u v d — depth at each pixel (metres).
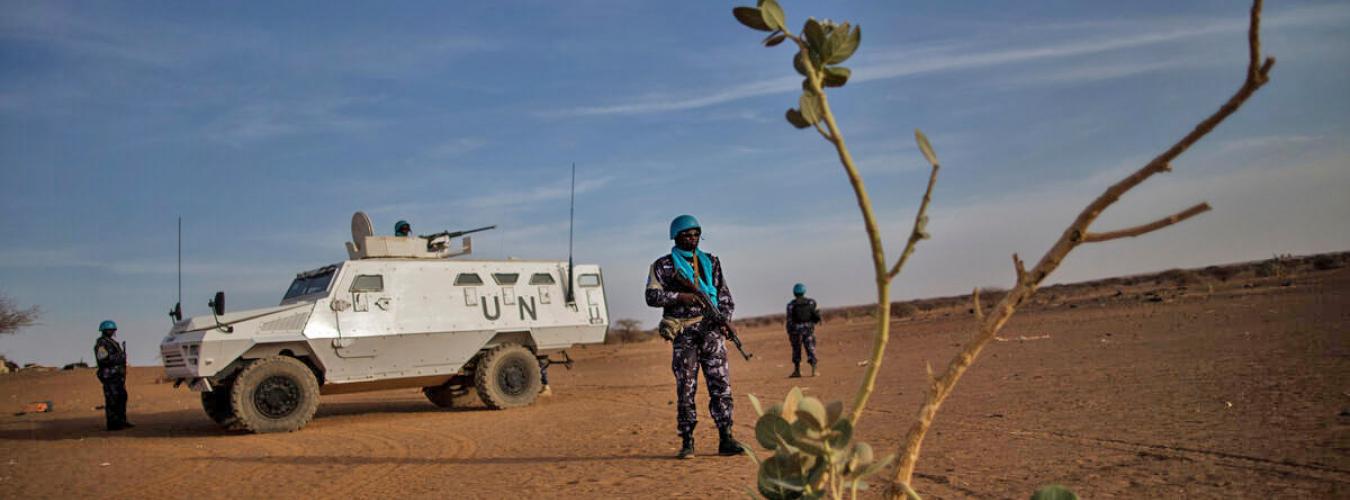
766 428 1.97
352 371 12.44
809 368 17.53
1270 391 7.65
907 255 1.73
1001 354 15.46
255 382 11.38
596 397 14.25
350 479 7.06
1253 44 1.55
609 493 5.61
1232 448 5.41
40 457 9.41
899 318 47.16
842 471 1.95
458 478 6.73
